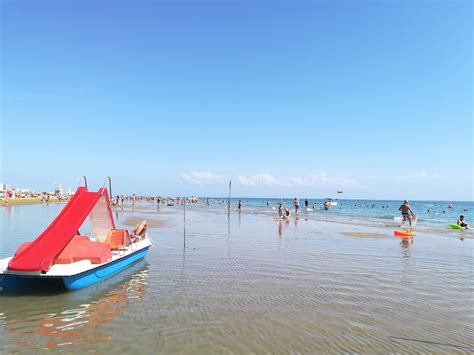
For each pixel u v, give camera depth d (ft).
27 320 23.41
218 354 18.72
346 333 21.68
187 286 31.86
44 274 27.25
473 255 49.37
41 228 76.07
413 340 20.80
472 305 27.43
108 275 34.35
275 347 19.65
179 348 19.38
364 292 30.60
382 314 25.13
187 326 22.49
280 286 32.12
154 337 20.81
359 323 23.36
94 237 43.16
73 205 35.63
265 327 22.47
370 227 90.99
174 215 137.39
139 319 23.67
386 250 52.95
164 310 25.48
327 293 30.12
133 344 19.84
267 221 107.96
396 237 69.77
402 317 24.59
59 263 29.50
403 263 43.29
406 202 94.43
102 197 39.86
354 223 104.17
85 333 21.34
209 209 199.72
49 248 29.71
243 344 19.97
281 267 40.09
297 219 120.78
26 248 29.99
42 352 18.83
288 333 21.57
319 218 127.95
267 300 27.99
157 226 86.33
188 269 38.73
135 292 29.86
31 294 28.86
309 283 33.32
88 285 31.01
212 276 35.68
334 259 45.19
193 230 77.46
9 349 19.15
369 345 20.04
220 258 44.98
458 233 79.77
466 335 21.65
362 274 37.22
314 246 55.83
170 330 21.85
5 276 28.04
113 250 39.09
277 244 57.47
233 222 102.63
